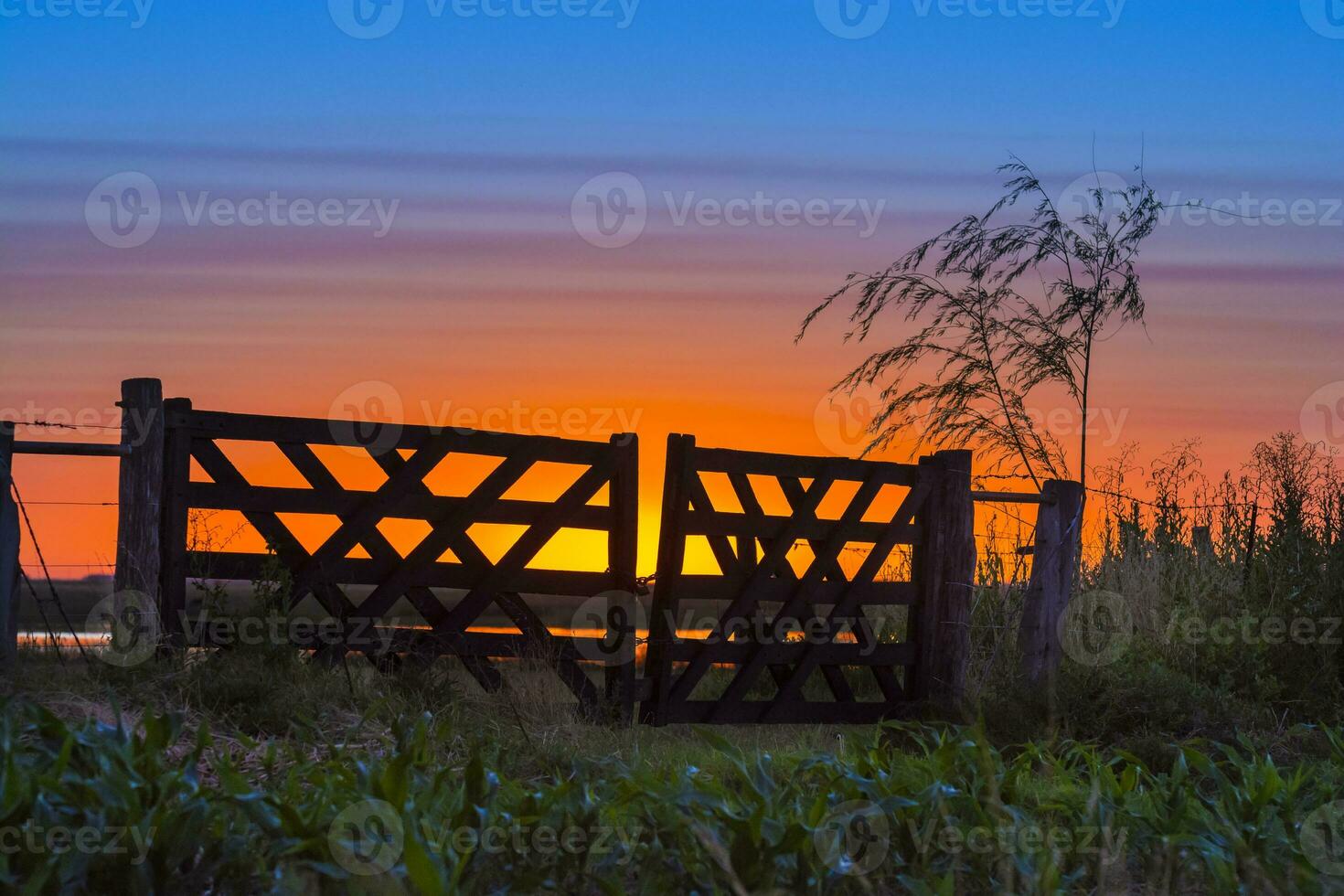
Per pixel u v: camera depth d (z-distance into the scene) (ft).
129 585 21.91
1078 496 32.01
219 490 23.43
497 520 26.07
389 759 14.58
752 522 28.84
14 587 21.01
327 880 10.02
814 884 10.92
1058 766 15.67
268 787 13.14
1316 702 27.02
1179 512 35.40
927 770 14.97
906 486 31.60
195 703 19.63
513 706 22.77
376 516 24.88
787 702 29.27
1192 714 24.06
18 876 9.55
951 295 44.86
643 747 22.79
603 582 27.07
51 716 11.48
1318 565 30.83
